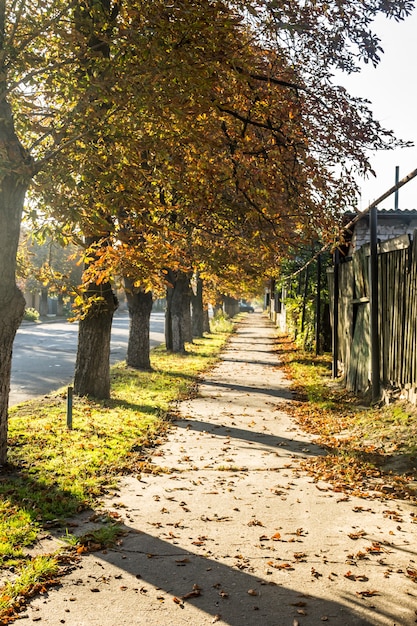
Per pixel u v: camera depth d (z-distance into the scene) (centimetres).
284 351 3016
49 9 771
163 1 692
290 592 502
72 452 950
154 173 864
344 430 1133
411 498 743
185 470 892
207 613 471
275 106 933
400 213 1939
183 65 672
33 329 4725
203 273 2036
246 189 910
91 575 539
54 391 1625
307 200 1049
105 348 1495
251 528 650
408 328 1110
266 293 9525
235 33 757
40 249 4406
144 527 656
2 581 522
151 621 459
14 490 756
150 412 1352
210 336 4119
